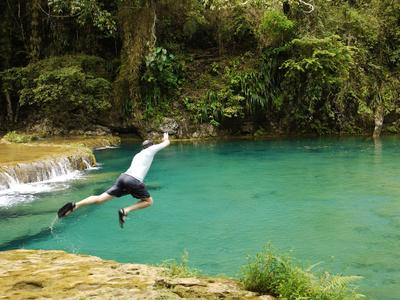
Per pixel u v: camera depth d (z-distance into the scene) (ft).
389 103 81.87
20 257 20.48
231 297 15.65
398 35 85.71
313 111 80.12
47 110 76.43
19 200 37.35
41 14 81.30
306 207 35.29
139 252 26.58
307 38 76.48
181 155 61.31
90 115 78.33
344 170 48.93
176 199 38.47
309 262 23.48
